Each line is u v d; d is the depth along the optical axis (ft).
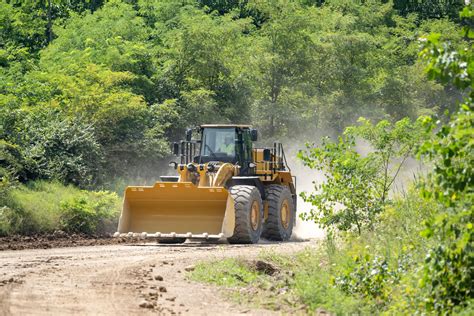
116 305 75.56
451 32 432.66
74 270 101.86
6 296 78.07
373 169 123.13
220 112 311.68
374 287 87.97
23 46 362.74
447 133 67.77
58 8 403.95
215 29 318.86
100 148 235.61
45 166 211.00
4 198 169.89
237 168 168.96
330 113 336.49
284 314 77.77
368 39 351.67
